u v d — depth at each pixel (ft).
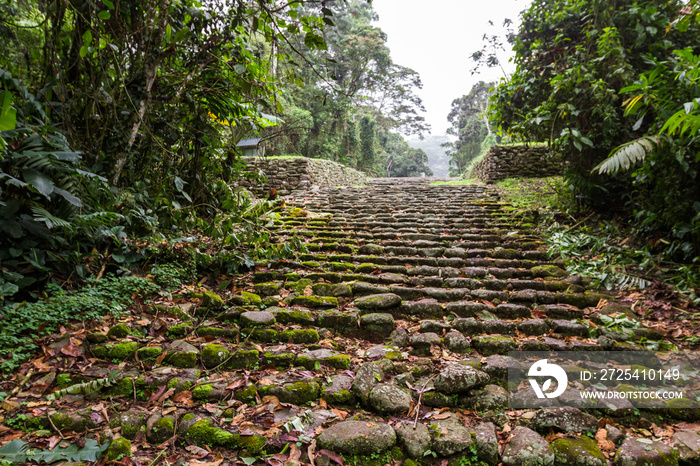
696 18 12.64
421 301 10.65
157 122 12.78
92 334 8.17
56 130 9.82
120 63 11.32
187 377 7.43
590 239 14.26
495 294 11.10
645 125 15.47
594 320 9.92
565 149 16.88
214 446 5.92
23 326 7.75
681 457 5.72
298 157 28.17
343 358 8.10
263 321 9.38
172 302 10.19
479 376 7.25
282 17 10.65
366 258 13.80
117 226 10.48
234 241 12.08
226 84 13.29
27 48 10.85
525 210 18.66
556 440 6.11
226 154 15.52
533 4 18.58
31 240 8.90
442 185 28.30
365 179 43.60
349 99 59.31
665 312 10.07
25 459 5.30
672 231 12.42
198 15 11.94
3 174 7.89
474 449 5.95
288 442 5.98
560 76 15.46
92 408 6.47
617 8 15.58
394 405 6.72
